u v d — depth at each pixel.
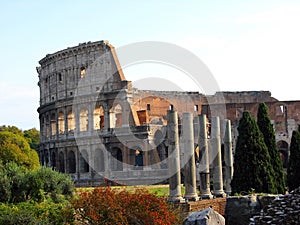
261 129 57.88
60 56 135.12
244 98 144.00
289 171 62.38
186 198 51.22
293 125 132.50
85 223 35.66
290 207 25.02
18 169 57.12
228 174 64.31
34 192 53.03
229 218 40.72
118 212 33.97
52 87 138.75
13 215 32.53
